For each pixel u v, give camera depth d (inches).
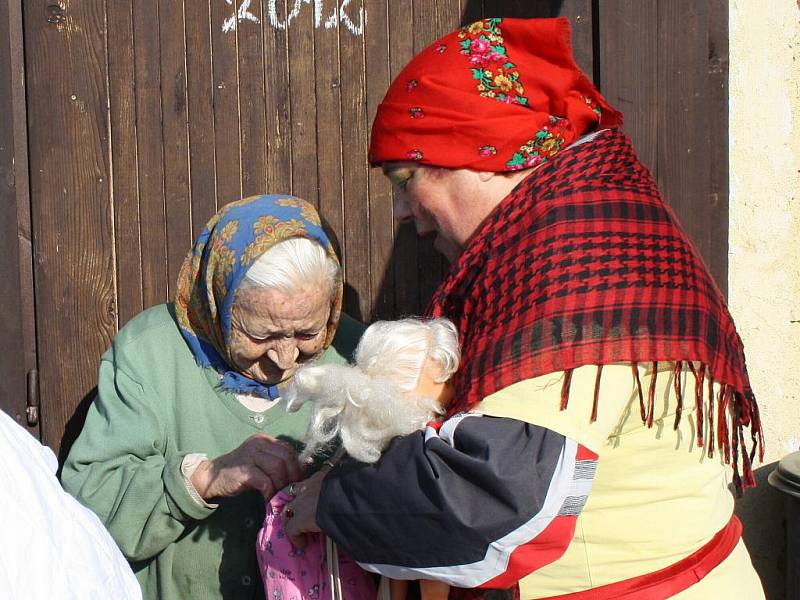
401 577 67.6
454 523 62.2
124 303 119.2
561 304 65.2
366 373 69.3
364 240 120.6
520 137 73.4
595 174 71.6
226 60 117.4
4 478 57.2
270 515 80.3
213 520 91.4
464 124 73.7
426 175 76.9
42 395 119.4
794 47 113.4
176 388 93.3
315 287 85.0
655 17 106.7
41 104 116.3
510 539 61.9
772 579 120.7
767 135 113.8
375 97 118.7
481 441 62.4
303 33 117.8
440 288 75.4
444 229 78.4
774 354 118.1
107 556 62.5
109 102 117.3
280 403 92.2
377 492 66.2
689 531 70.7
